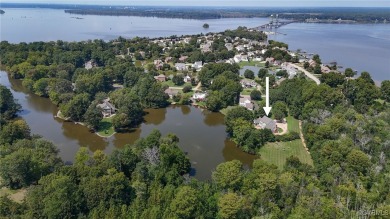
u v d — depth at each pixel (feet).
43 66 622.95
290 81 547.08
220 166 280.10
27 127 363.35
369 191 268.82
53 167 286.46
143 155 310.45
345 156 304.91
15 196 262.67
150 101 520.01
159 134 359.25
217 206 238.07
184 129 444.14
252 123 425.28
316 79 652.48
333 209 226.79
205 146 391.86
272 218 229.04
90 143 396.57
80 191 233.14
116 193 234.17
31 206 223.71
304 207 231.71
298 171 287.07
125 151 301.22
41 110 498.28
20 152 276.00
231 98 520.42
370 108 455.63
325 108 439.63
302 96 473.67
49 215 214.07
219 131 438.81
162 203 233.76
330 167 288.51
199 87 605.73
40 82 546.67
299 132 416.46
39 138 360.48
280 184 253.03
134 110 454.40
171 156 302.25
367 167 288.30
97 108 442.09
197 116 493.77
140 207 229.25
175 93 559.38
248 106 497.05
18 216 215.92
